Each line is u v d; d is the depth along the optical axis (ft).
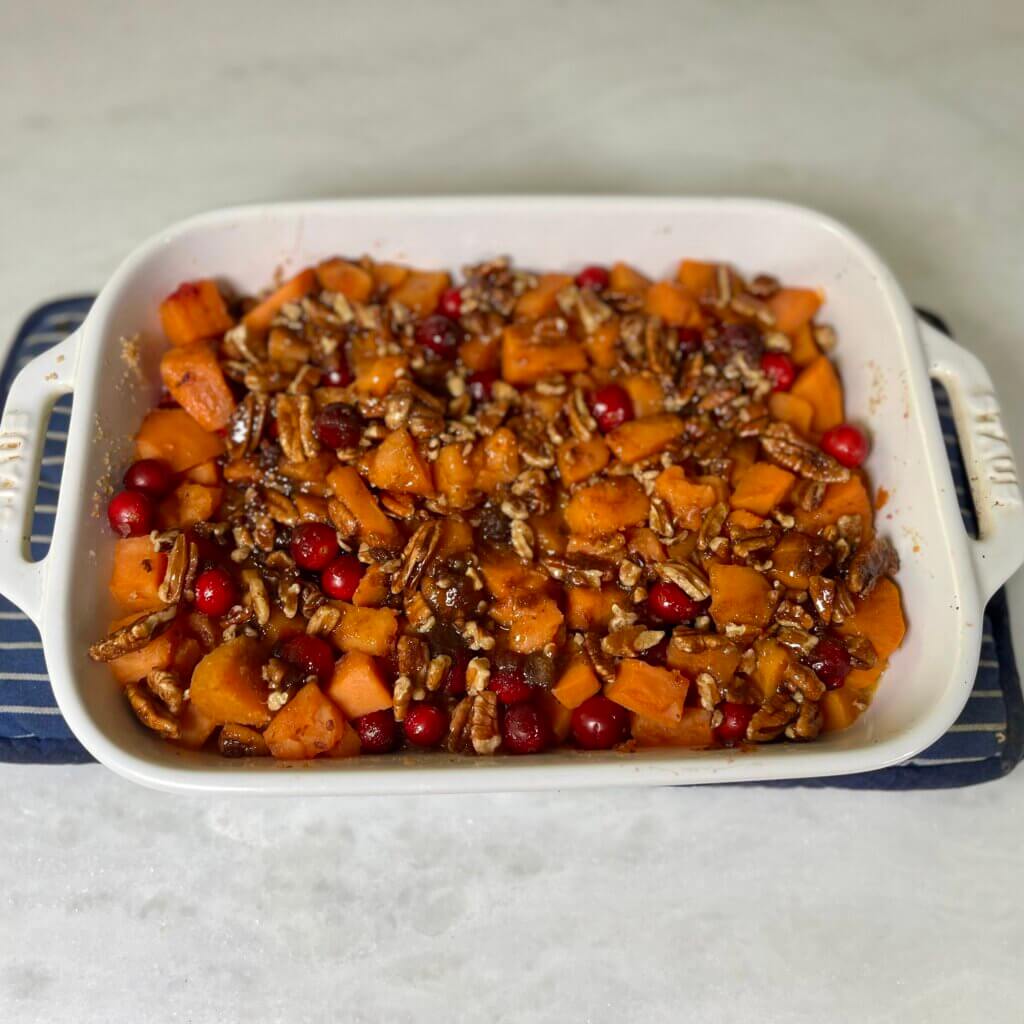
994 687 1.74
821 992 1.59
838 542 1.71
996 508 1.61
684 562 1.69
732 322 1.90
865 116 2.35
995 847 1.69
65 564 1.53
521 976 1.59
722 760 1.46
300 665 1.59
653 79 2.39
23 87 2.35
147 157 2.28
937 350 1.73
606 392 1.81
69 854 1.65
